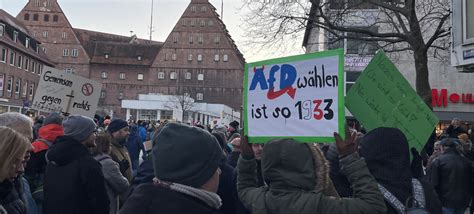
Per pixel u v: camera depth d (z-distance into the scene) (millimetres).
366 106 3660
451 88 24797
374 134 3111
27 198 3812
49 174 4375
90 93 8227
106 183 5246
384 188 2969
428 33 18031
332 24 14164
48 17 81562
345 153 2770
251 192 2941
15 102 57438
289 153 2664
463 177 7348
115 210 5359
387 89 3703
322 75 2998
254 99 3305
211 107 49688
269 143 2744
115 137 6484
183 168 2225
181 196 2195
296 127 3082
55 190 4285
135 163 10625
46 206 4355
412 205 2973
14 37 57438
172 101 51781
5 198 3010
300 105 3074
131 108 50156
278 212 2627
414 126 3721
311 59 3053
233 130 12055
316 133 2977
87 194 4297
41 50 69688
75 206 4262
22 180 3689
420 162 3711
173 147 2236
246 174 3197
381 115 3672
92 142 4633
